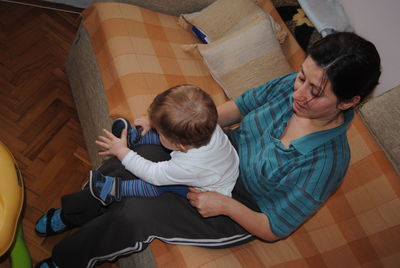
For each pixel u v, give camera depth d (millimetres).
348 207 1310
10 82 1738
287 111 1048
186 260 1002
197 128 933
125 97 1352
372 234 1245
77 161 1641
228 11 1718
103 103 1459
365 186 1293
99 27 1528
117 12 1572
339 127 915
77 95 1760
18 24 1974
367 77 770
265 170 1013
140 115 1313
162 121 939
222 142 1044
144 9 1711
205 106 950
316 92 824
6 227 1031
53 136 1666
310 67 820
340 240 1285
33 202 1452
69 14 2197
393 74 1621
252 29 1580
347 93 791
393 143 1318
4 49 1841
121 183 1095
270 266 1128
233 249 1110
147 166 1056
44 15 2096
